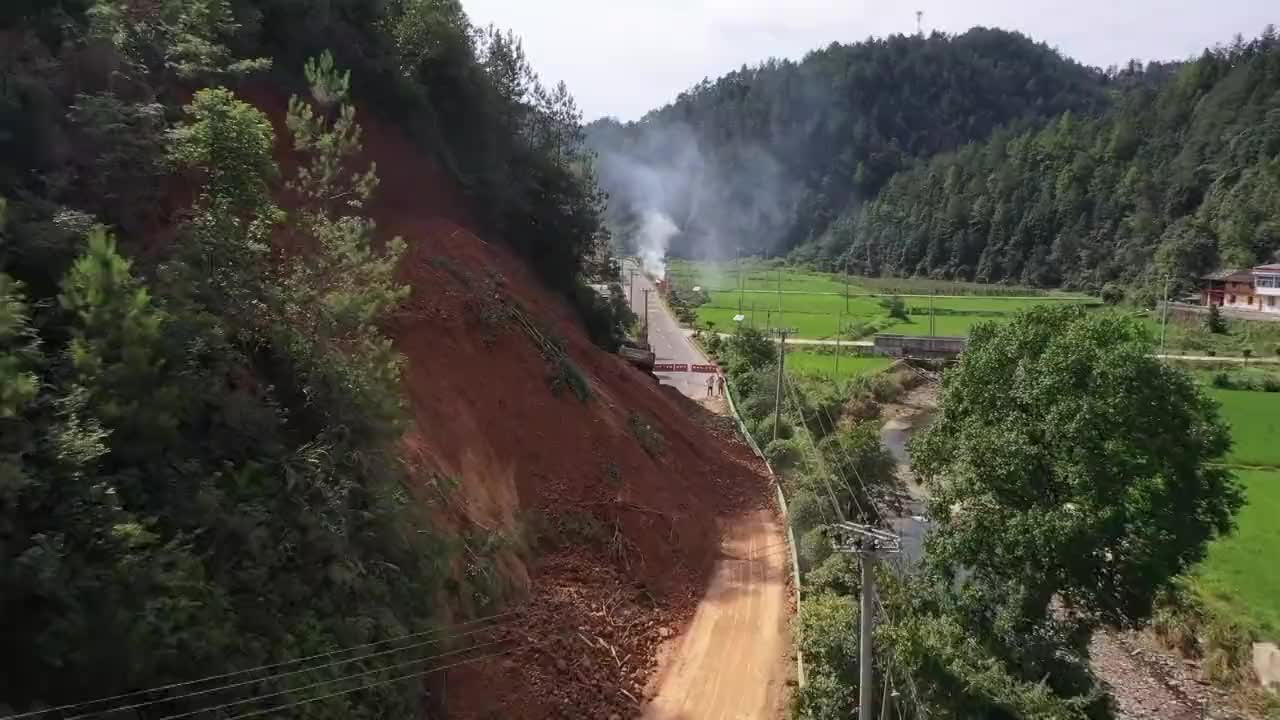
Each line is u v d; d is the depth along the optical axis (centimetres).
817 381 5772
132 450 1000
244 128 1332
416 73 2836
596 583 1900
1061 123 14238
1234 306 8544
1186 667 2795
